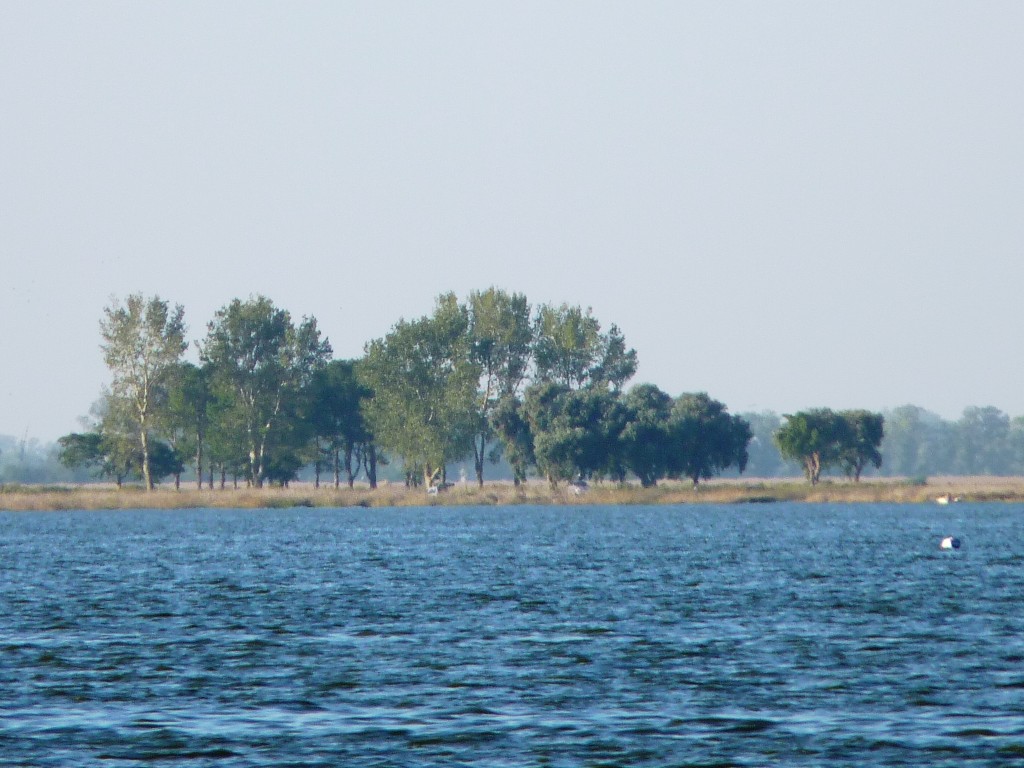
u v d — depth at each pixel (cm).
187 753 11550
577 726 12369
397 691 14000
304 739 11975
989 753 11369
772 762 11162
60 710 13175
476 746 11706
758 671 14988
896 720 12519
